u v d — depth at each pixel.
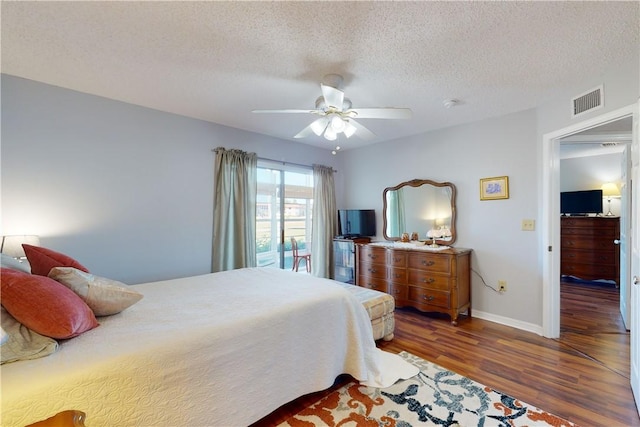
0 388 0.96
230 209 3.47
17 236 2.12
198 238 3.26
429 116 3.15
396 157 4.14
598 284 4.71
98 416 1.08
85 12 1.51
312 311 1.85
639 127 1.73
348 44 1.80
